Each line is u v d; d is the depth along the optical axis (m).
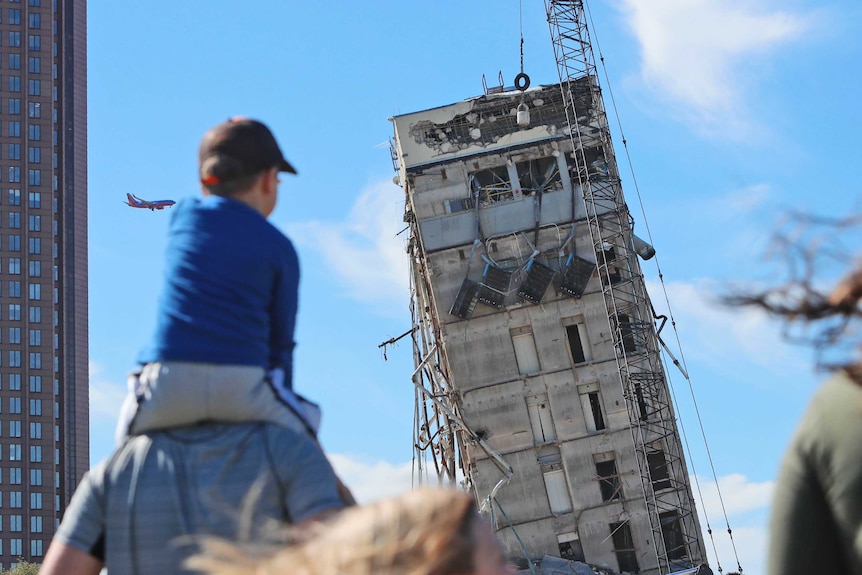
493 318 71.38
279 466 3.94
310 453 3.98
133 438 4.14
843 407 3.24
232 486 3.91
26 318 197.00
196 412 4.04
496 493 68.75
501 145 74.31
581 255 72.44
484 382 70.44
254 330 4.16
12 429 191.38
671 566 67.88
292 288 4.37
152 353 4.12
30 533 187.88
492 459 69.25
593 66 76.12
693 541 68.94
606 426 69.69
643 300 72.81
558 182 74.38
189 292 4.15
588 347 71.31
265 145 4.52
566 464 69.06
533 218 72.81
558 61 76.38
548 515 68.38
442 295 71.69
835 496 3.27
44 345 196.75
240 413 4.05
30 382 194.50
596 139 74.62
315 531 2.42
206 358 4.05
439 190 73.38
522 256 72.19
